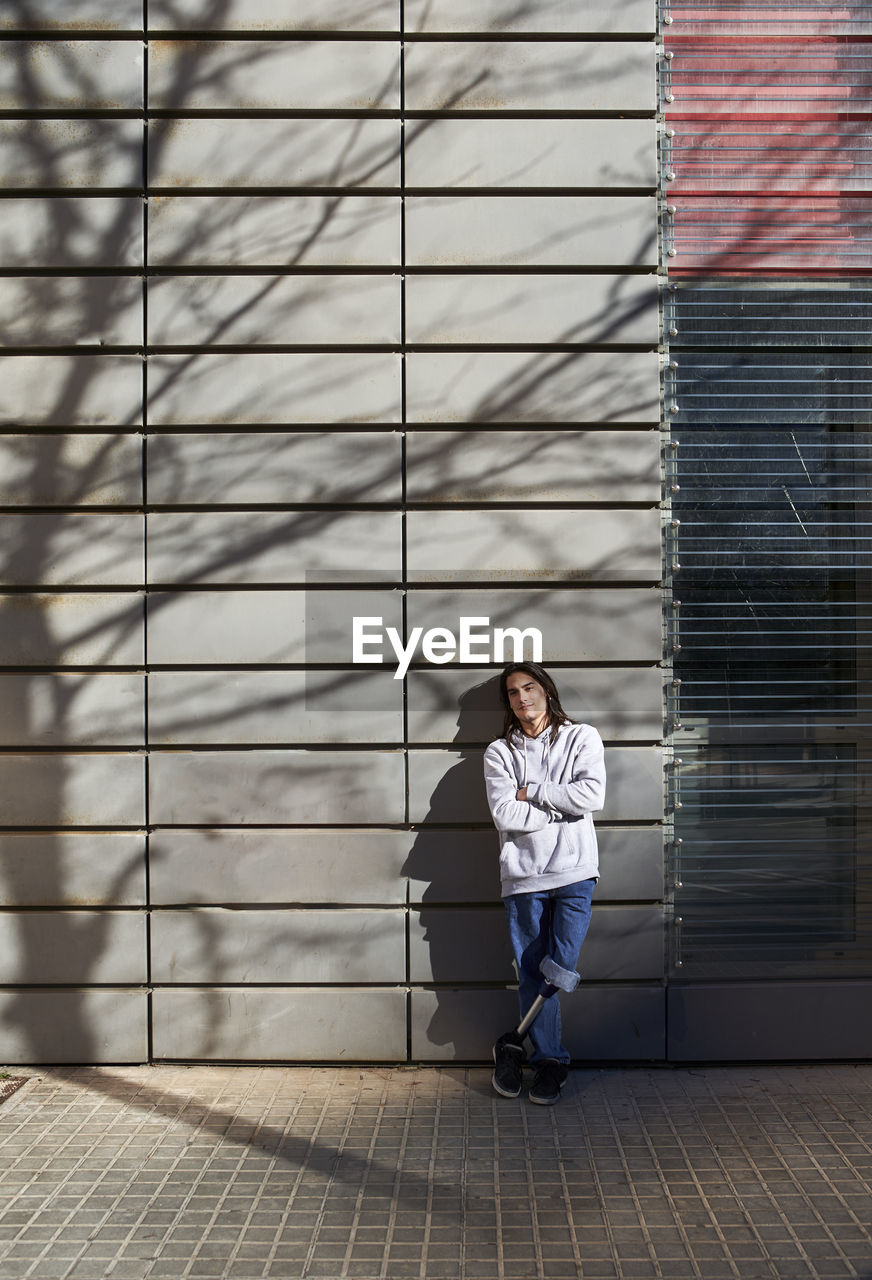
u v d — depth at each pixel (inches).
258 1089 174.1
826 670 188.2
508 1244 128.2
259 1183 143.0
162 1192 140.7
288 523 181.9
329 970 182.2
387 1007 182.4
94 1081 177.8
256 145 182.1
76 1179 144.3
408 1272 122.9
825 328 188.4
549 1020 169.9
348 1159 149.4
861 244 188.1
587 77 182.9
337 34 182.2
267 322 182.1
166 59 182.1
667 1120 161.5
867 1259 124.7
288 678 182.4
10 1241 129.3
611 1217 133.9
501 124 182.4
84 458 183.0
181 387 182.1
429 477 181.5
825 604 188.2
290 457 181.8
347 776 182.1
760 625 187.9
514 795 167.9
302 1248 127.7
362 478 181.5
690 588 187.8
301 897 182.2
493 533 181.6
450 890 181.6
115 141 182.4
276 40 183.2
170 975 183.0
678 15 187.9
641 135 183.5
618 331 182.5
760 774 187.8
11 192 183.6
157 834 183.0
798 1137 155.5
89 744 183.3
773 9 188.7
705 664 187.8
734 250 188.2
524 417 181.6
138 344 182.5
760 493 187.8
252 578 181.8
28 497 183.0
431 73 182.1
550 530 181.8
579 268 182.9
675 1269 123.0
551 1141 154.6
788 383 188.7
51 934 183.2
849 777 188.9
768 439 187.9
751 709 188.1
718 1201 137.5
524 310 182.2
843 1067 183.5
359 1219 134.0
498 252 182.4
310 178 181.8
